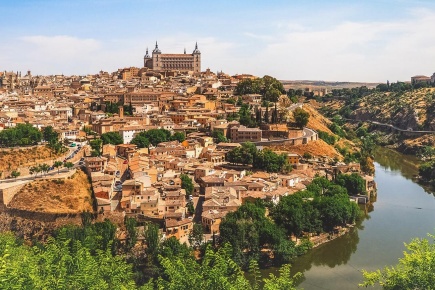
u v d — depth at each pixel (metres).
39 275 94.75
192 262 112.94
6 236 173.38
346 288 191.38
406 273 123.44
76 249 128.12
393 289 124.38
